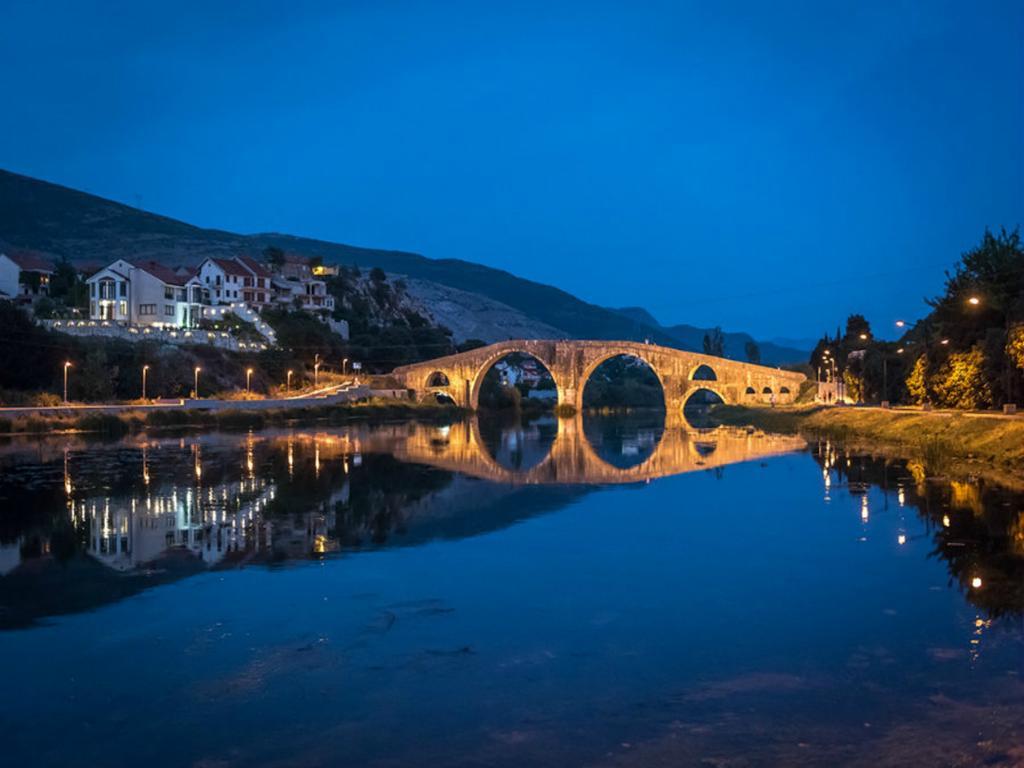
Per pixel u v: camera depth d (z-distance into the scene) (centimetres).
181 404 10444
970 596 2206
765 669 1703
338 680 1691
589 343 17362
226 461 5922
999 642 1830
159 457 6153
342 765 1338
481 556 2820
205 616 2125
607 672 1711
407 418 13675
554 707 1543
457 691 1627
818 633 1925
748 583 2400
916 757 1313
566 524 3434
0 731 1469
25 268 14938
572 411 17412
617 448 7725
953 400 7988
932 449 5894
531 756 1355
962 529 3089
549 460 6475
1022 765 1279
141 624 2062
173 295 14338
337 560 2761
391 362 19150
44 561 2736
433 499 4156
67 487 4478
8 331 9894
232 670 1752
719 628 1983
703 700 1556
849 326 15800
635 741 1398
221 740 1430
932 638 1866
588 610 2155
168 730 1470
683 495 4247
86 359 10631
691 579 2461
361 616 2120
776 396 15975
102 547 2956
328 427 10744
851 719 1456
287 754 1378
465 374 17388
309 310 19325
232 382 12681
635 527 3347
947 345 8462
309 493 4319
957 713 1466
